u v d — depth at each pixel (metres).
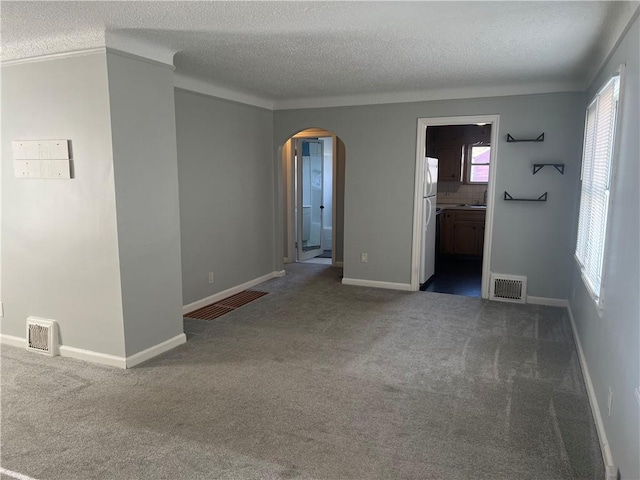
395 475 2.15
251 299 5.17
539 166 4.78
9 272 3.62
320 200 7.87
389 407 2.77
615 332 2.23
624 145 2.31
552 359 3.50
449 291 5.60
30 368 3.30
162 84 3.43
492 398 2.88
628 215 2.10
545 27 2.83
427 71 4.13
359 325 4.27
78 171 3.20
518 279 5.00
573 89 4.60
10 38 3.08
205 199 4.81
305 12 2.61
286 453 2.32
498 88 4.84
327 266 7.08
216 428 2.54
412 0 2.41
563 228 4.80
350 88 4.98
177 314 3.74
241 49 3.39
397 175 5.45
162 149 3.47
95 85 3.04
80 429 2.53
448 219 7.66
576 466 2.22
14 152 3.40
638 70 2.04
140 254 3.35
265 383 3.09
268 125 5.87
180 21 2.76
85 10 2.56
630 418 1.82
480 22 2.76
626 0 2.30
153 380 3.12
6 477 2.13
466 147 7.86
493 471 2.18
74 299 3.40
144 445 2.38
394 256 5.61
